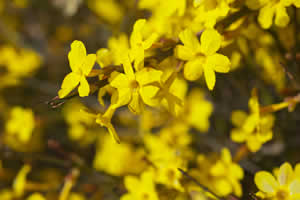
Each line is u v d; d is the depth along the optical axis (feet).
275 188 1.17
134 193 1.41
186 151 1.59
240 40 1.40
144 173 1.41
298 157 1.55
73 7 1.86
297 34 1.34
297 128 1.58
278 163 1.51
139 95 1.10
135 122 1.90
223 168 1.34
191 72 1.11
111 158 1.72
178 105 1.11
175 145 1.65
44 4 2.93
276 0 1.13
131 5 2.34
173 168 1.39
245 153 1.38
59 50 2.90
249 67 1.53
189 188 1.37
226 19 1.14
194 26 1.16
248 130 1.26
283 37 1.33
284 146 1.56
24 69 2.65
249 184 1.23
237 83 1.63
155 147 1.64
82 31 2.81
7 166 2.00
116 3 2.50
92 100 1.95
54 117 2.17
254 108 1.25
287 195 1.16
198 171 1.38
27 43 2.95
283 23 1.13
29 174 1.99
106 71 1.10
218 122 1.89
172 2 1.24
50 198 1.79
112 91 1.13
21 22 3.05
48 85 2.58
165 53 1.13
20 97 2.53
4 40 2.92
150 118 1.83
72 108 1.97
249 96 1.63
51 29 2.97
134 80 1.09
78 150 2.09
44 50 2.92
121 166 1.64
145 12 1.80
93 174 1.61
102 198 1.81
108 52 1.14
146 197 1.41
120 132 1.89
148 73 1.08
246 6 1.14
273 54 1.47
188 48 1.10
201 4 1.13
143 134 1.86
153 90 1.08
